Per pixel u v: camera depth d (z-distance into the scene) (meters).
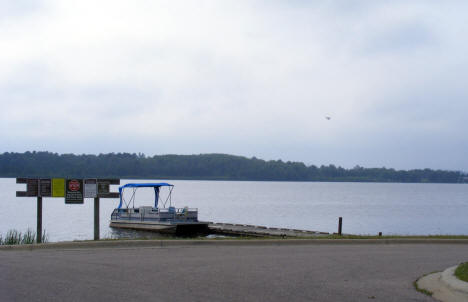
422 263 12.38
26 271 10.50
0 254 13.20
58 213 59.62
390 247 15.98
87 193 17.25
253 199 112.06
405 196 140.75
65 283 9.30
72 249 14.32
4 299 8.06
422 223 55.72
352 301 8.27
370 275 10.61
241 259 12.55
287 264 11.85
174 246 15.16
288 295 8.57
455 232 45.94
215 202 99.12
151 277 9.93
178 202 99.00
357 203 99.56
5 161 196.88
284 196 129.88
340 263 12.16
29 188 17.16
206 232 36.81
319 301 8.21
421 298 8.59
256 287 9.14
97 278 9.79
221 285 9.27
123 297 8.24
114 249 14.39
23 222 47.66
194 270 10.79
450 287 9.16
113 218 40.12
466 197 137.62
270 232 33.09
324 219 60.12
